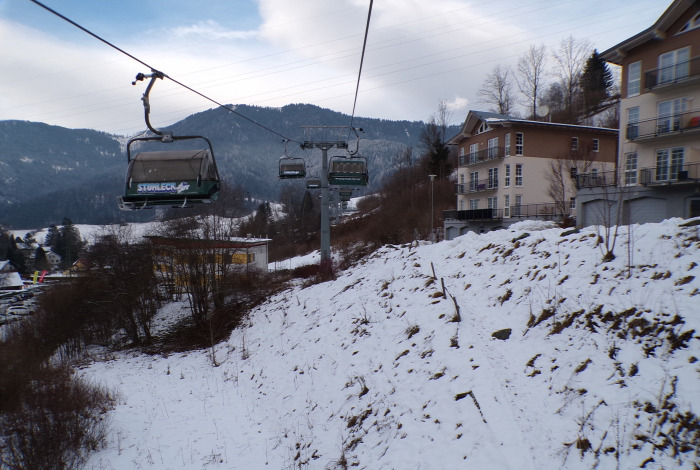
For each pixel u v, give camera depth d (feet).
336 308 55.47
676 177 73.72
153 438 36.83
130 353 83.71
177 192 25.50
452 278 43.73
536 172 119.34
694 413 16.72
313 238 233.96
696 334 20.31
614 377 20.72
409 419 25.80
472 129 138.31
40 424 36.78
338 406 32.60
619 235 34.68
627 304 25.09
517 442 19.75
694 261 26.05
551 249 37.96
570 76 195.31
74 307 101.30
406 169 251.60
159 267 99.81
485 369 26.30
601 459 17.07
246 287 101.14
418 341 34.37
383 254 76.18
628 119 82.79
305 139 82.17
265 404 40.29
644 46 79.00
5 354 70.74
